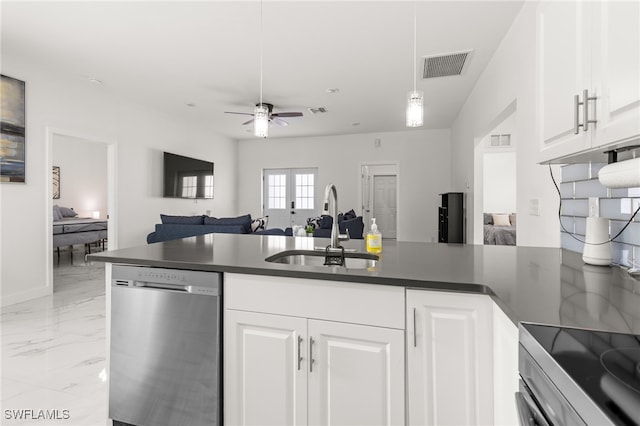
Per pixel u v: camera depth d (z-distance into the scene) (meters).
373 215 8.95
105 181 8.29
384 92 4.66
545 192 2.24
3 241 3.38
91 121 4.39
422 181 7.02
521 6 2.62
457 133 5.94
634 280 1.10
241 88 4.51
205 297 1.35
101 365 2.19
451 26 2.90
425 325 1.10
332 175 7.61
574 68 1.16
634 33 0.85
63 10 2.68
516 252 1.68
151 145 5.45
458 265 1.34
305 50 3.38
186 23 2.88
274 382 1.28
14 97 3.45
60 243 5.76
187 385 1.38
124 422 1.49
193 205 6.55
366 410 1.17
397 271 1.22
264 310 1.28
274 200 8.11
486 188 7.55
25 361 2.23
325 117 6.00
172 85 4.41
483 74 3.91
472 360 1.07
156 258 1.47
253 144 8.13
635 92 0.84
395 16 2.76
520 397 0.72
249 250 1.73
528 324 0.74
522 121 2.66
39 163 3.71
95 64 3.74
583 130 1.10
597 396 0.47
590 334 0.68
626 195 1.28
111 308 1.50
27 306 3.37
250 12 2.71
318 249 1.78
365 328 1.16
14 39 3.16
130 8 2.66
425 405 1.11
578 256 1.54
